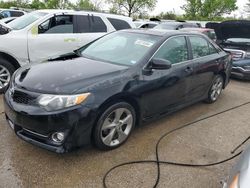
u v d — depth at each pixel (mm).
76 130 3180
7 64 5535
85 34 6684
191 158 3676
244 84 7980
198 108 5562
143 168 3379
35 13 6570
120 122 3711
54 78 3416
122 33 4797
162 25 14250
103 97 3344
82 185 3002
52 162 3342
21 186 2916
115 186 3033
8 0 38469
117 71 3697
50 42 6113
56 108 3105
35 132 3232
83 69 3697
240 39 8414
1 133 3896
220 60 5613
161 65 3861
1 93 5559
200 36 5238
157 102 4172
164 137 4172
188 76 4664
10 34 5637
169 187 3096
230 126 4801
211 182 3230
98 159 3469
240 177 2107
